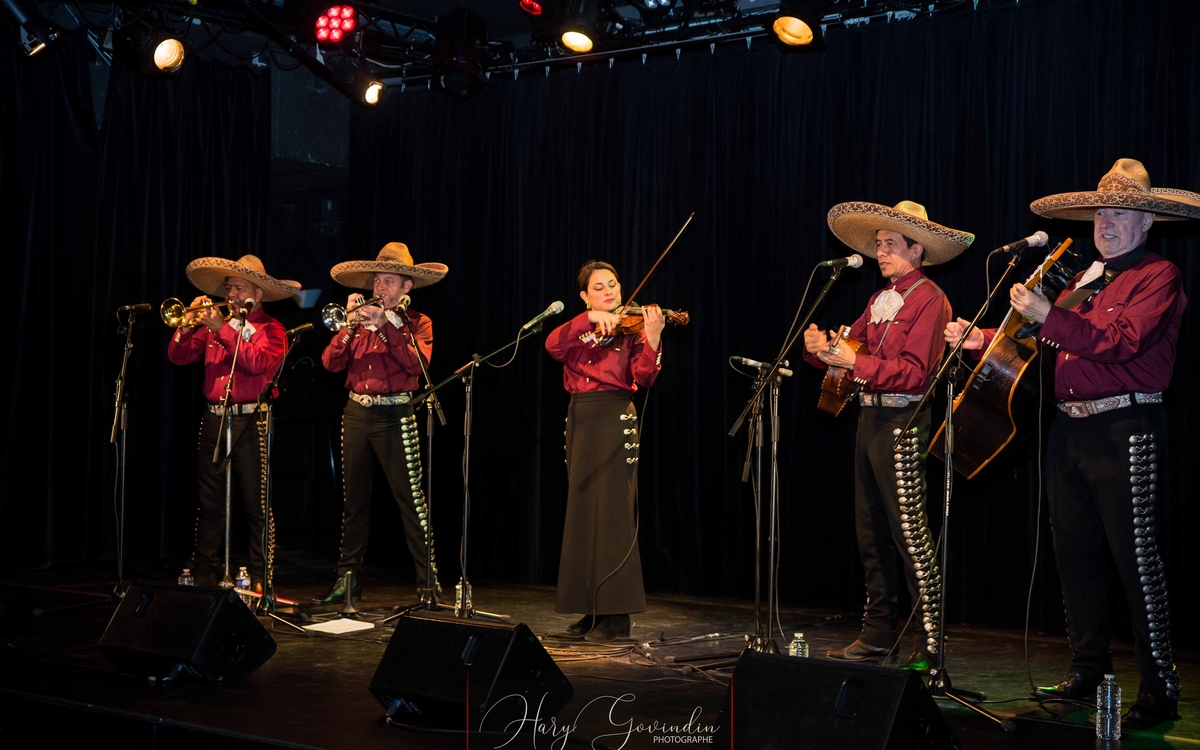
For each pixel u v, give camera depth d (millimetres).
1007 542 4855
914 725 2453
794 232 5398
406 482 4977
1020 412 3557
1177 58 4527
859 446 3883
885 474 3738
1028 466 4797
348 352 4977
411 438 4984
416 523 5000
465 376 4605
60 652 3906
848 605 5191
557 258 6121
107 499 6387
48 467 6090
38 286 6074
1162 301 3121
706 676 3615
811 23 4879
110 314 6383
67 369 6211
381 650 4031
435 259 6539
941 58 5070
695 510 5645
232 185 6750
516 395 6238
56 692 3346
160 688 3418
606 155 5965
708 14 5453
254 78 6812
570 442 4355
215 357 5328
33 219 6047
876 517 3873
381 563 6664
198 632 3412
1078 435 3270
